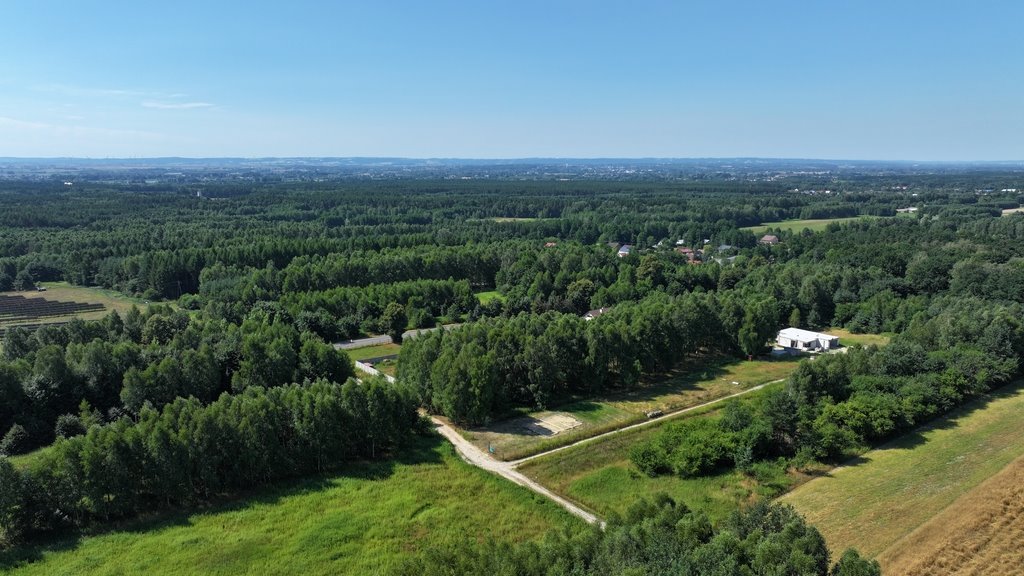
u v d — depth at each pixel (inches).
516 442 3157.0
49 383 3213.6
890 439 2992.1
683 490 2613.2
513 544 2251.5
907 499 2415.1
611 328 3865.7
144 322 4222.4
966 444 2891.2
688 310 4463.6
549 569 1721.2
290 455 2768.2
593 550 1809.8
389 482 2736.2
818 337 4911.4
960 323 4023.1
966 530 2165.4
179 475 2484.0
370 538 2319.1
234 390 3501.5
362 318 5364.2
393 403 3036.4
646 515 1984.5
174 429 2593.5
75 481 2340.1
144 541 2283.5
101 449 2402.8
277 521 2426.2
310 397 2874.0
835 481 2615.7
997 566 1968.5
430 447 3100.4
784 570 1588.3
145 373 3277.6
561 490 2689.5
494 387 3422.7
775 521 1866.4
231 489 2650.1
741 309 4702.3
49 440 3100.4
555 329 3846.0
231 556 2201.0
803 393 3189.0
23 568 2111.2
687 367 4421.8
